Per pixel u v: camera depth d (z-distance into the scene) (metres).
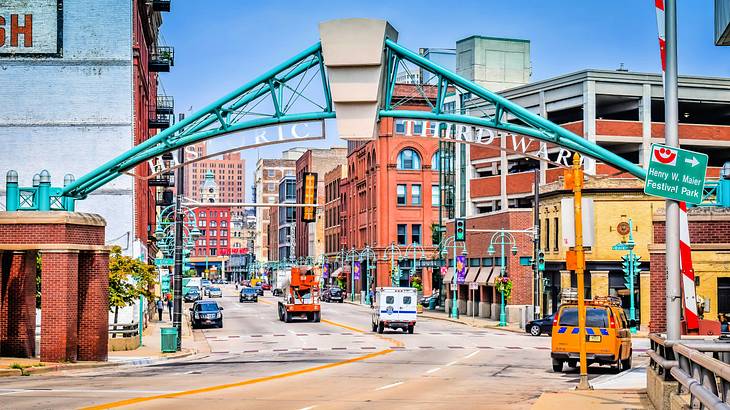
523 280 70.12
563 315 30.50
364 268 121.31
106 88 54.81
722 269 38.75
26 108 54.50
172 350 40.44
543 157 29.81
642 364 34.22
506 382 26.61
